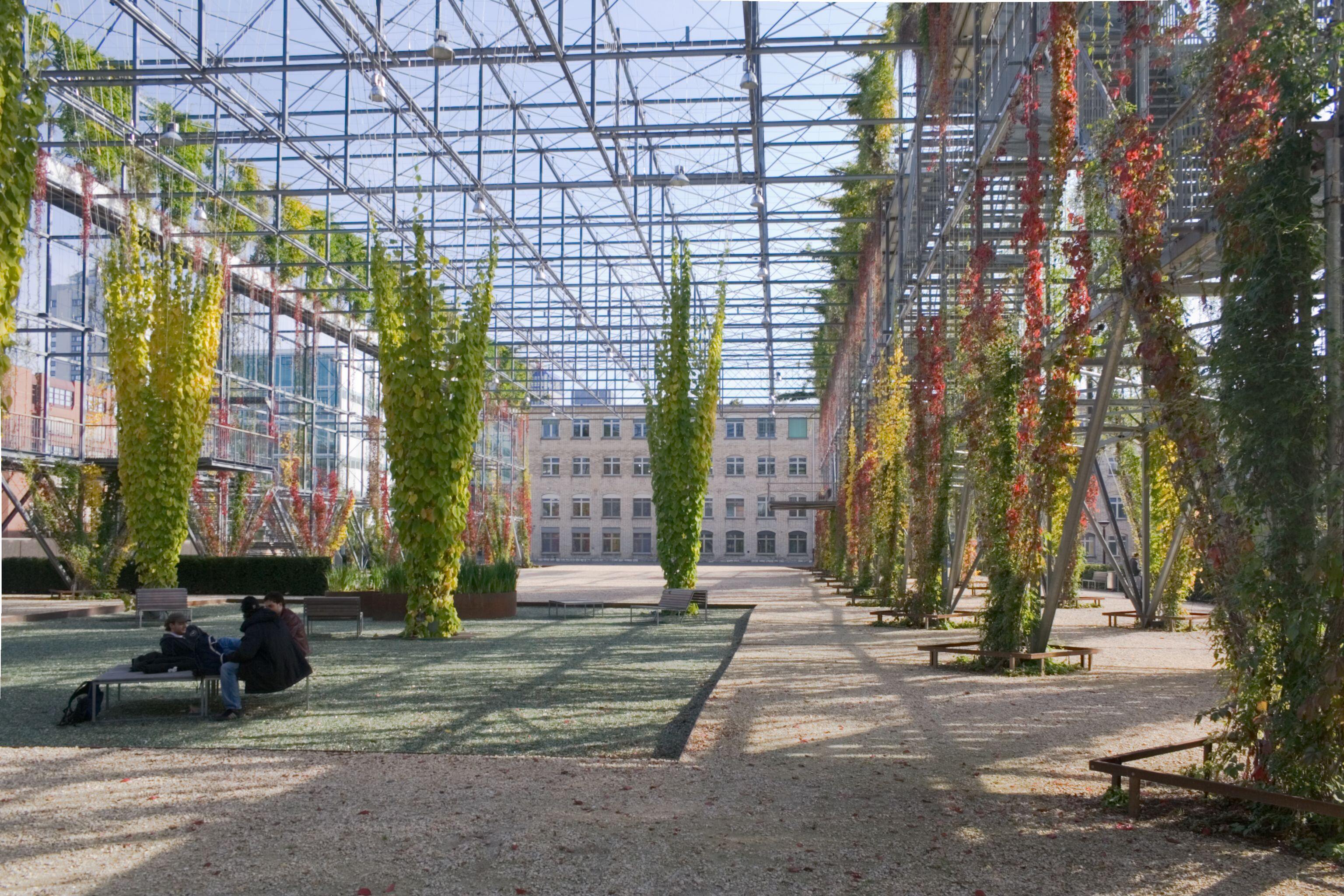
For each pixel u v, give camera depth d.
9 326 6.12
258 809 6.06
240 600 27.36
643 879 4.85
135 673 9.73
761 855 5.21
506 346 49.81
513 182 26.34
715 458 74.50
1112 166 8.09
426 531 17.97
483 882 4.81
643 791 6.55
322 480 40.47
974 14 16.91
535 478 75.94
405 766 7.32
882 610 21.48
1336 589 5.30
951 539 21.89
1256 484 5.70
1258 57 5.77
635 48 20.61
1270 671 5.80
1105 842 5.47
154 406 23.12
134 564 27.83
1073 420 12.31
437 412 17.97
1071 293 11.93
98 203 28.03
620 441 75.56
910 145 25.73
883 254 30.25
